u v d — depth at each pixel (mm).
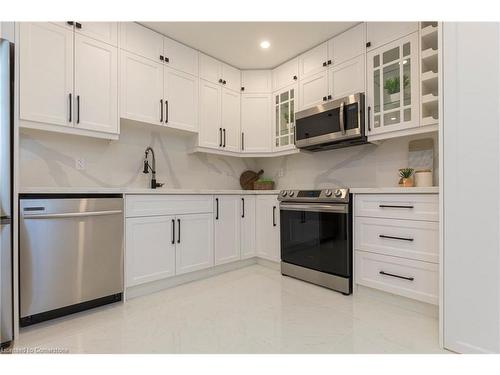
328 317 1835
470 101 1379
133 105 2438
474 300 1372
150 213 2254
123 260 2059
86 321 1763
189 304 2053
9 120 1472
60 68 2039
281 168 3570
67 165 2342
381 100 2338
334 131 2551
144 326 1703
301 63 2988
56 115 2014
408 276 1931
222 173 3504
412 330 1660
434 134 2301
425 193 1847
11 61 1531
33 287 1647
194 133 2984
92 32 2207
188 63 2852
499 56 1297
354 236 2256
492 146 1315
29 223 1631
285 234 2773
